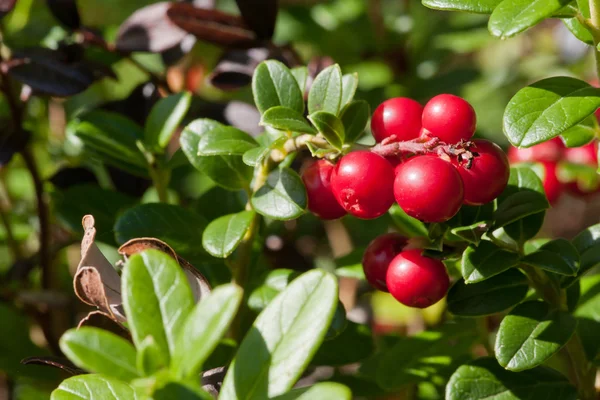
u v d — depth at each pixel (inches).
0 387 13.7
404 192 10.2
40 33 13.6
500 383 10.8
